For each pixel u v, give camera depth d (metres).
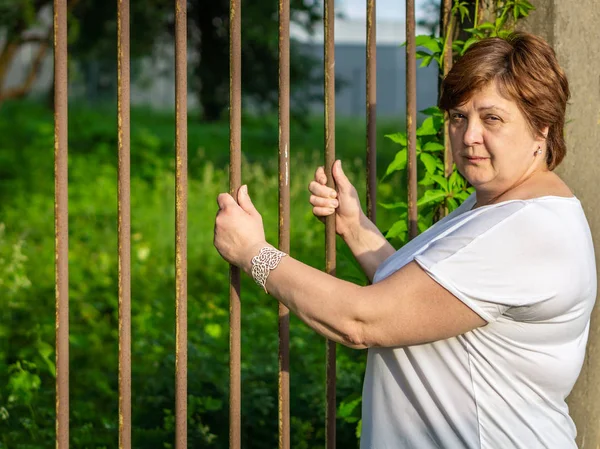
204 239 7.59
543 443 1.90
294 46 18.98
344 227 2.36
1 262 6.21
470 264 1.80
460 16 2.68
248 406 3.71
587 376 2.61
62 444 2.15
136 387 4.20
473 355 1.88
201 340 4.62
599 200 2.58
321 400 3.90
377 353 2.04
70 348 4.88
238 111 2.14
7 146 13.01
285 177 2.22
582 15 2.50
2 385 4.01
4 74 17.28
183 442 2.22
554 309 1.81
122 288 2.15
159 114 22.73
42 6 17.03
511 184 1.91
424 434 1.97
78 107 21.56
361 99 29.75
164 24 19.02
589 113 2.54
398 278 1.84
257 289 6.18
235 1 2.14
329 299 1.89
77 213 8.77
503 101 1.81
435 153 2.74
